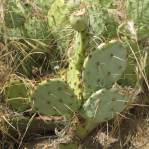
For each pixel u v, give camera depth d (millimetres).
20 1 1501
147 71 1382
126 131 1328
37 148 1316
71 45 1411
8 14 1458
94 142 1301
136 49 1356
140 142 1299
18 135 1353
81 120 1241
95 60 1171
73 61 1281
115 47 1166
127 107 1316
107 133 1285
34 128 1343
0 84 1337
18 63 1446
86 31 1208
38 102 1186
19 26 1467
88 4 1397
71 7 1415
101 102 1194
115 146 1296
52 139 1334
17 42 1434
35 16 1485
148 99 1375
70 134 1269
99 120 1239
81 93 1241
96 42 1335
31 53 1418
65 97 1191
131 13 1379
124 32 1354
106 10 1393
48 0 1535
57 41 1455
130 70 1354
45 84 1163
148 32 1372
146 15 1365
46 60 1478
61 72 1383
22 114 1323
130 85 1378
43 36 1466
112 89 1185
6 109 1327
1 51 1418
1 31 1458
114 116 1279
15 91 1297
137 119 1347
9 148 1325
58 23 1441
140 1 1368
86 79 1192
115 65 1191
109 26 1387
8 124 1327
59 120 1296
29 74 1455
